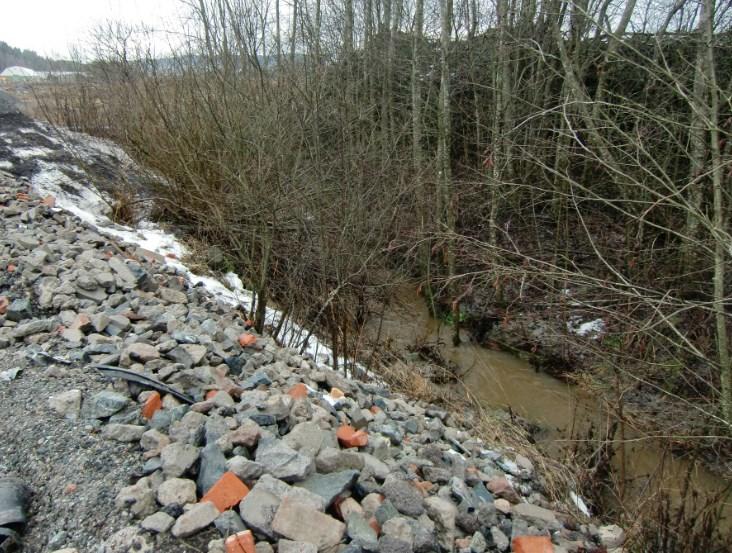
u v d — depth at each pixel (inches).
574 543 123.4
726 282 198.5
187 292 212.2
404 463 129.2
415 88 342.3
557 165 289.0
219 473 89.8
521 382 256.2
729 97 153.1
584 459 178.5
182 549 77.0
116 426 102.8
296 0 315.9
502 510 125.4
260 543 78.2
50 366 126.1
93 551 77.4
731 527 146.4
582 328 270.7
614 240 308.7
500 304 310.3
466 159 374.3
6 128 342.6
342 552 79.6
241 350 163.2
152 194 325.7
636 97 322.3
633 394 217.9
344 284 206.1
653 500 143.3
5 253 188.4
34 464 95.0
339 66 315.9
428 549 91.0
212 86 282.8
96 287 173.9
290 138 218.7
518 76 392.8
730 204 170.1
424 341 291.3
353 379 200.8
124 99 336.8
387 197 245.1
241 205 238.1
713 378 195.8
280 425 116.2
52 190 295.7
